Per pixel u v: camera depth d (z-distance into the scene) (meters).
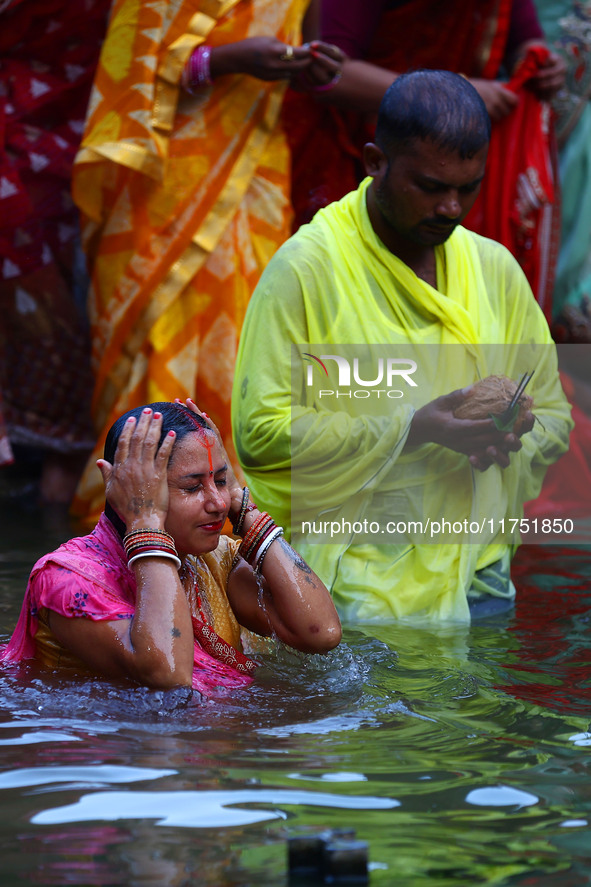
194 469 8.22
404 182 10.78
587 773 6.44
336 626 8.72
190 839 5.49
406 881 5.10
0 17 16.50
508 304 12.12
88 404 17.47
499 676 8.62
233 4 15.62
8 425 17.22
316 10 16.38
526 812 5.87
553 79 17.33
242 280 16.03
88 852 5.36
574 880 5.12
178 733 7.03
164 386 15.69
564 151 19.34
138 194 15.74
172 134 15.71
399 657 9.25
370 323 11.34
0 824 5.66
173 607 7.85
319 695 7.94
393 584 11.06
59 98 16.80
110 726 7.14
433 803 5.97
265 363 11.35
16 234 16.75
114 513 8.44
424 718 7.45
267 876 5.13
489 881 5.11
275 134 16.36
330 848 5.12
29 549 13.43
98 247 16.17
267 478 11.44
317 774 6.36
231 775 6.31
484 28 17.09
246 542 8.81
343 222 11.62
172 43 15.42
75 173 15.79
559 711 7.64
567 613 11.02
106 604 7.96
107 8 16.84
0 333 17.16
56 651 8.20
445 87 10.70
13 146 16.62
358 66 16.17
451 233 11.23
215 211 15.79
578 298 19.39
